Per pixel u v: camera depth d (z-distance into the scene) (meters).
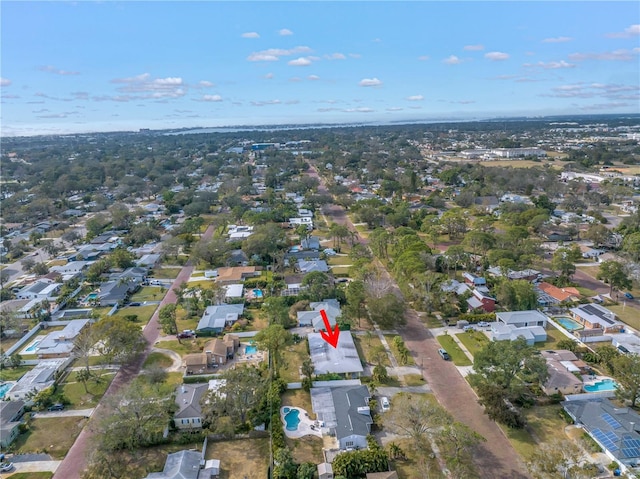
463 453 60.75
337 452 61.81
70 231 173.00
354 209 197.50
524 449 61.47
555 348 88.31
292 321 101.06
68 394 76.62
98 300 113.44
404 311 102.94
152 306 112.56
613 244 149.38
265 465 60.06
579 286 118.06
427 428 63.19
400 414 61.91
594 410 66.00
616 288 111.12
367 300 102.56
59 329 101.94
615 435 60.31
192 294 112.69
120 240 169.62
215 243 143.38
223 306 106.50
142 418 62.47
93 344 82.44
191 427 67.25
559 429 65.25
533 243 134.38
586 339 90.38
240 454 62.31
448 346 89.94
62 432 67.44
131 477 58.12
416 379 79.00
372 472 56.84
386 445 62.88
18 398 74.81
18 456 62.59
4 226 190.62
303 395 75.12
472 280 118.25
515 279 117.50
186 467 57.44
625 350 85.69
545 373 69.31
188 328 99.88
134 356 86.94
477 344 90.00
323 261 138.00
